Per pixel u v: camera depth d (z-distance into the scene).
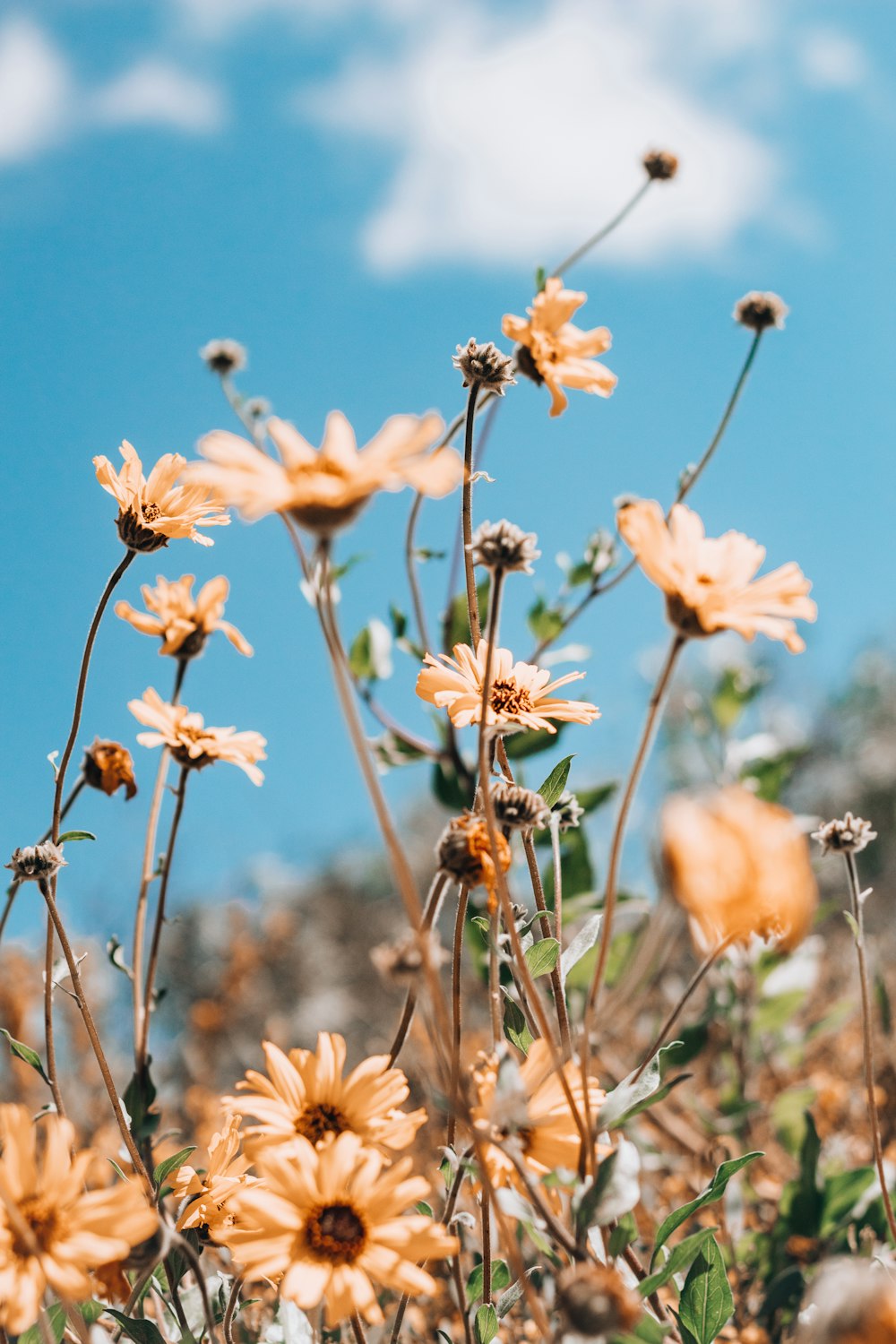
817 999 1.29
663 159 0.95
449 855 0.51
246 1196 0.48
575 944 0.56
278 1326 0.56
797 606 0.48
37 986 1.18
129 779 0.66
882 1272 0.56
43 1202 0.46
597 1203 0.47
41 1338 0.53
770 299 0.88
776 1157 0.97
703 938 0.51
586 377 0.60
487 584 0.97
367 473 0.45
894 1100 0.98
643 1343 0.49
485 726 0.50
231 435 0.46
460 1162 0.49
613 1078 0.84
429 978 0.47
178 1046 1.56
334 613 0.46
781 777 1.12
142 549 0.63
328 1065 0.52
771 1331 0.70
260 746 0.62
